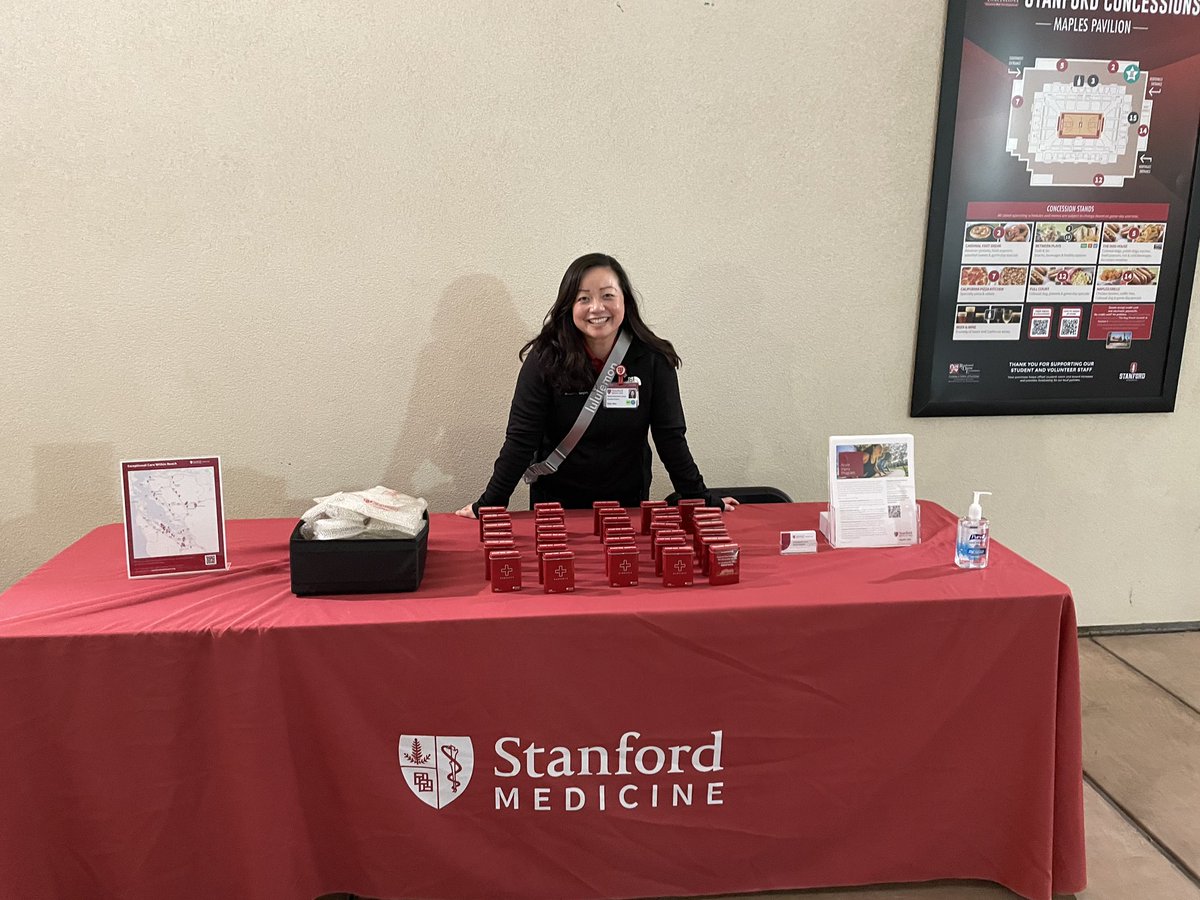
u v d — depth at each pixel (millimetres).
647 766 1769
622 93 2461
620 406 2211
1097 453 2939
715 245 2607
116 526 2238
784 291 2672
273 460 2602
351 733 1675
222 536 1872
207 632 1583
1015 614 1728
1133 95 2605
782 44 2480
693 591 1758
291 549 1723
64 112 2287
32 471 2514
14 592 1763
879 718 1774
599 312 2072
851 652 1726
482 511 2096
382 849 1769
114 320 2439
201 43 2287
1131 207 2693
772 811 1825
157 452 2551
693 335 2676
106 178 2342
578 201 2521
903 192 2635
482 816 1771
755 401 2754
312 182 2412
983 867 1892
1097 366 2820
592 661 1683
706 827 1826
